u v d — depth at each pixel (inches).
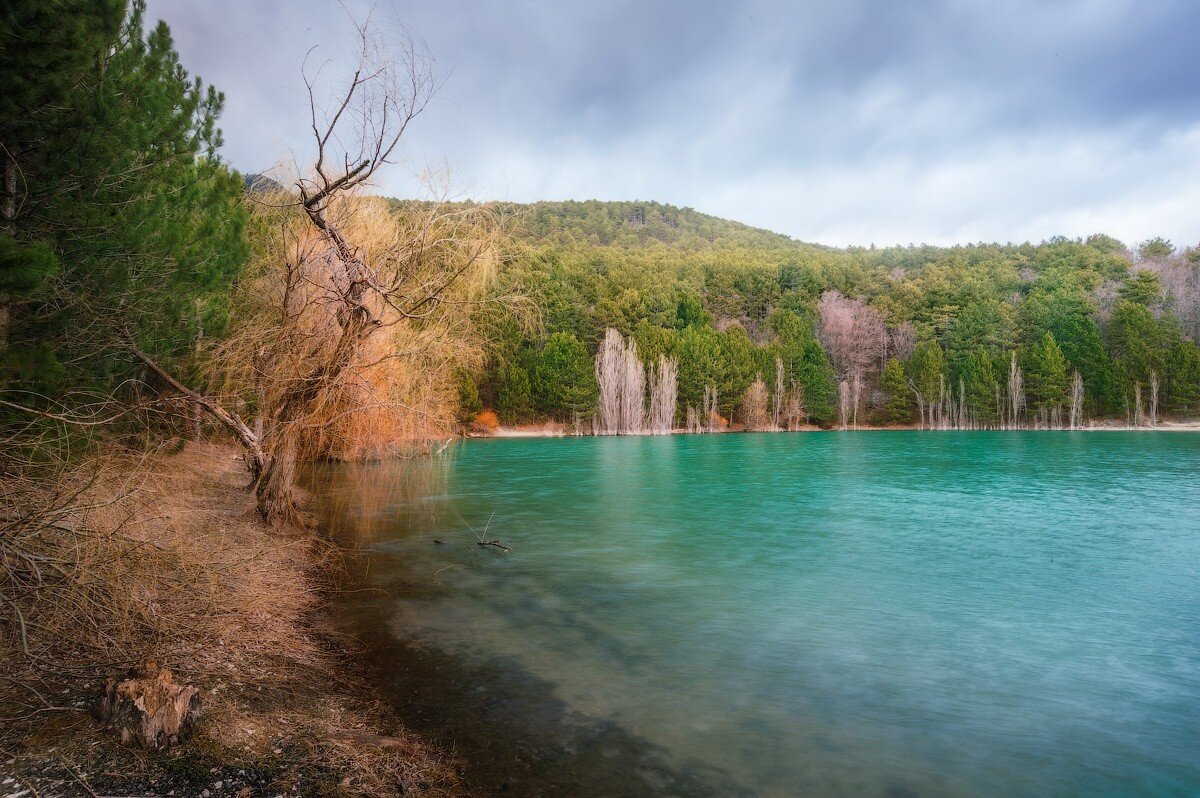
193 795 140.5
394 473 669.3
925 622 314.3
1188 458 1360.7
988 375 2987.2
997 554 464.1
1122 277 3718.0
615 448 1707.7
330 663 244.2
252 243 532.4
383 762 168.6
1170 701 228.1
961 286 3705.7
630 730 200.1
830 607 336.8
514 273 495.2
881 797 166.7
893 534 540.4
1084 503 728.3
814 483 913.5
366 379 432.1
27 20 223.8
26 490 210.2
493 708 213.0
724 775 174.9
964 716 215.2
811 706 220.8
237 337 427.8
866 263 4594.0
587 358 2447.1
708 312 3545.8
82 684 179.6
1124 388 2834.6
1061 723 211.0
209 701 182.7
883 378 3120.1
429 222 437.7
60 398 267.4
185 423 444.1
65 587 198.5
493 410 2335.1
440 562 420.2
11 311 275.7
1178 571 415.8
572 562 430.0
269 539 401.7
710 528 560.7
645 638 287.0
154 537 256.1
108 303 315.0
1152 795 170.9
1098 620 319.0
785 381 2974.9
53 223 281.7
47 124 254.4
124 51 321.7
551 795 162.2
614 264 3474.4
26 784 135.3
